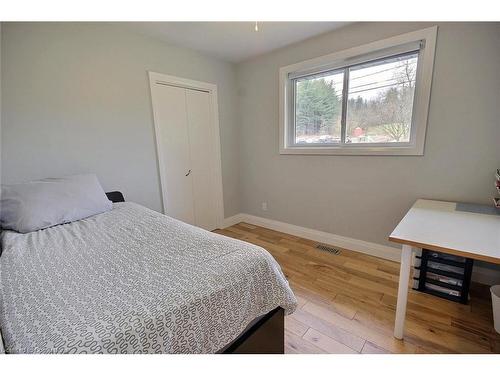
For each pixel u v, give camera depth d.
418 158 2.01
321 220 2.74
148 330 0.68
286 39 2.46
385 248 2.32
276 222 3.20
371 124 2.29
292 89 2.81
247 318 0.98
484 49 1.65
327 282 1.97
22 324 0.67
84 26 1.95
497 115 1.67
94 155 2.09
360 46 2.16
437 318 1.52
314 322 1.53
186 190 2.91
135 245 1.20
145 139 2.42
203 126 3.00
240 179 3.53
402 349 1.31
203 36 2.36
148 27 2.15
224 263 1.00
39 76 1.76
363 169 2.34
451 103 1.81
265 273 1.08
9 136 1.67
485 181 1.77
